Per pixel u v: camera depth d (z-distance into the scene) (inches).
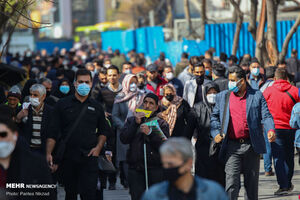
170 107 837.8
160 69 1498.5
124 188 998.4
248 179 721.0
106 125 722.8
